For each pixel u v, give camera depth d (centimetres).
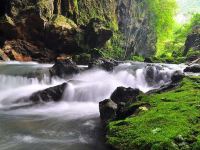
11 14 3303
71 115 1361
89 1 4691
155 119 859
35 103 1585
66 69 2073
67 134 1064
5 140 995
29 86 1909
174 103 997
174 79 1512
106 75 2089
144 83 2075
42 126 1177
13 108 1525
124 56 5169
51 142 973
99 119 1280
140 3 6212
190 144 699
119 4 5512
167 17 6762
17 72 2077
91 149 909
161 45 6938
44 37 3481
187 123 804
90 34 3709
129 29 5675
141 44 6094
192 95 1091
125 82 2072
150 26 6438
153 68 2161
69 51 3634
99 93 1684
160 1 6669
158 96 1130
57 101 1598
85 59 3050
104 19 4956
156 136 752
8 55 3161
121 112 1048
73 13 4116
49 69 2116
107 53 4488
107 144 831
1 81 1964
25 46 3356
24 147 929
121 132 838
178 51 5562
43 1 3519
